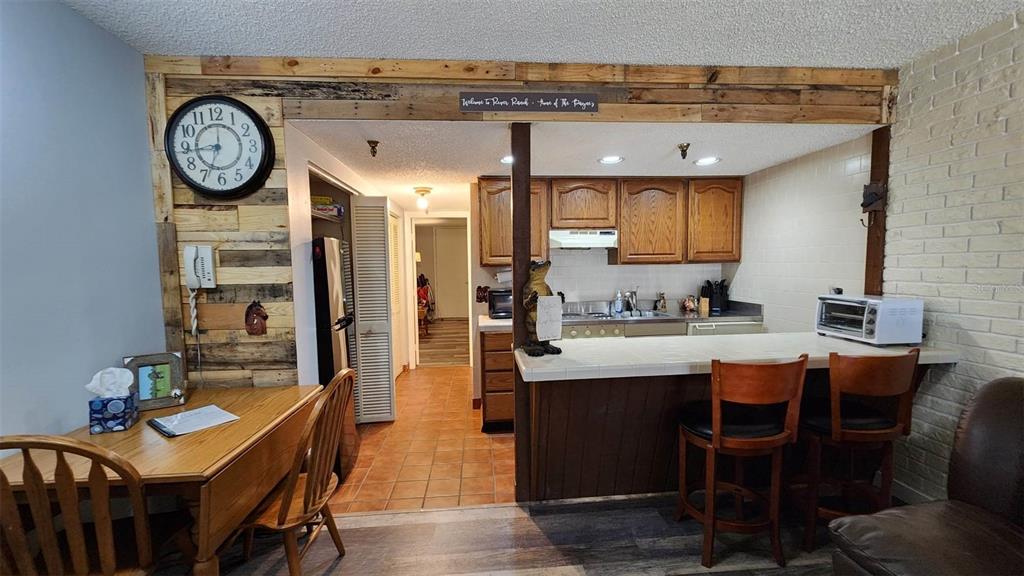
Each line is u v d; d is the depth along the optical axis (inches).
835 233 99.7
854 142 93.4
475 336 141.0
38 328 54.1
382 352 128.3
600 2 57.7
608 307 150.0
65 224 57.7
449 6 58.4
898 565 44.0
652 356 74.4
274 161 76.5
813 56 75.7
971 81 68.8
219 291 77.2
